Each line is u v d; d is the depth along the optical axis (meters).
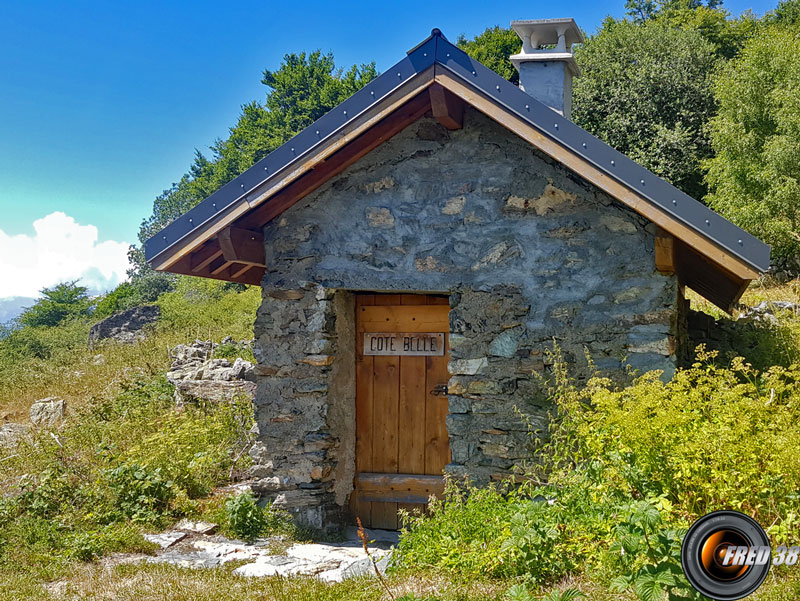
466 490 6.48
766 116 18.05
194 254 7.38
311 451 7.02
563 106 7.42
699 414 4.97
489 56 32.66
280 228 7.26
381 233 6.96
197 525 7.16
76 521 7.05
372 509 7.55
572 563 4.70
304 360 7.06
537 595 4.43
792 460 4.18
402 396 7.51
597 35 30.97
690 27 29.33
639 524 4.11
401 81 6.24
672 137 24.20
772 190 16.92
